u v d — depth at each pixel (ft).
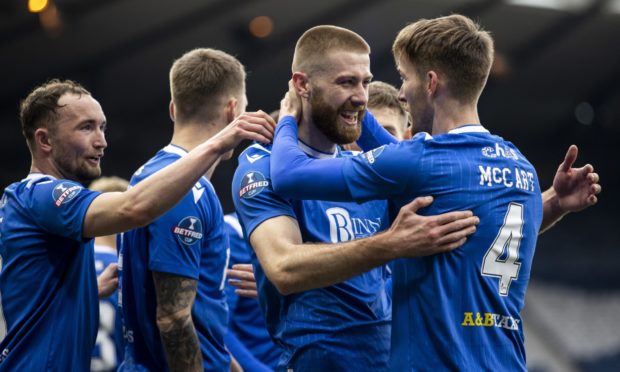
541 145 61.82
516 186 7.93
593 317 49.70
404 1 47.11
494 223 7.73
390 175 7.67
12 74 44.91
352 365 8.86
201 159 8.36
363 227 9.32
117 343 10.43
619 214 60.64
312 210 9.09
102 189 14.61
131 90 48.88
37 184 9.09
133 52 46.14
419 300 7.75
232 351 11.55
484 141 7.91
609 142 62.44
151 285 9.55
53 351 8.93
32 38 42.42
